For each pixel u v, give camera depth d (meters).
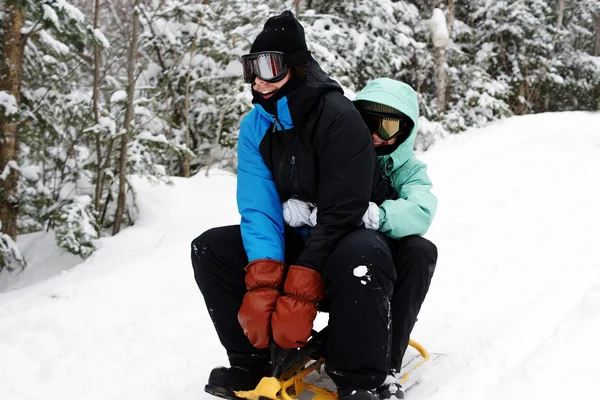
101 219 5.30
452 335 2.44
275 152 1.80
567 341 2.10
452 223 4.44
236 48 6.87
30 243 5.15
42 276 4.62
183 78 7.18
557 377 1.84
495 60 13.39
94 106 4.98
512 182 5.75
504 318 2.55
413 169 2.04
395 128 1.94
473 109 11.53
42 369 2.54
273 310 1.68
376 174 1.89
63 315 3.08
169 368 2.42
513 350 2.16
